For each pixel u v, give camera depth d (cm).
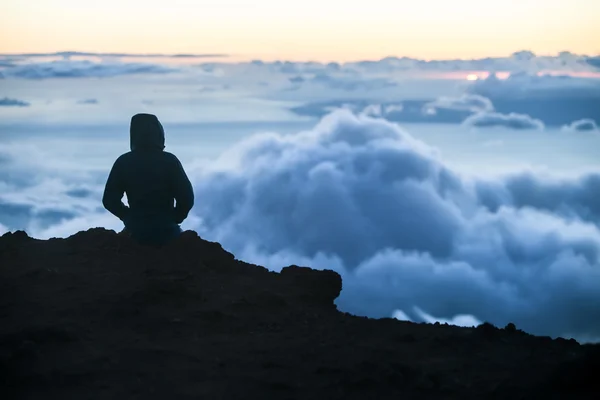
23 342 536
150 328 580
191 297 634
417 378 510
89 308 606
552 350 564
